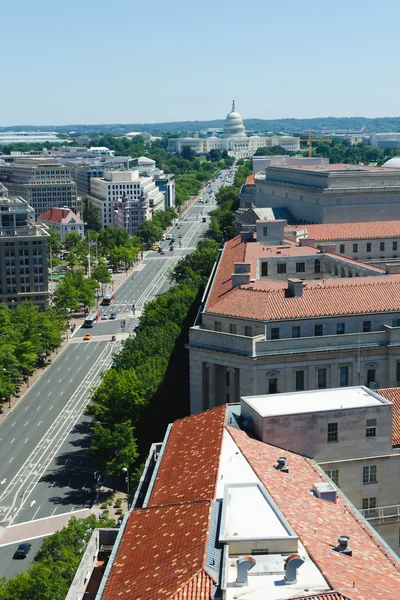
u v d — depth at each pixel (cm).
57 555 15912
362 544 10594
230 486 11262
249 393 19462
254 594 8944
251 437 13425
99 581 10931
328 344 19675
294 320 19775
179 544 9950
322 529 10625
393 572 9912
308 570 9419
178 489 11688
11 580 14838
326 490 11725
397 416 14350
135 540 10525
